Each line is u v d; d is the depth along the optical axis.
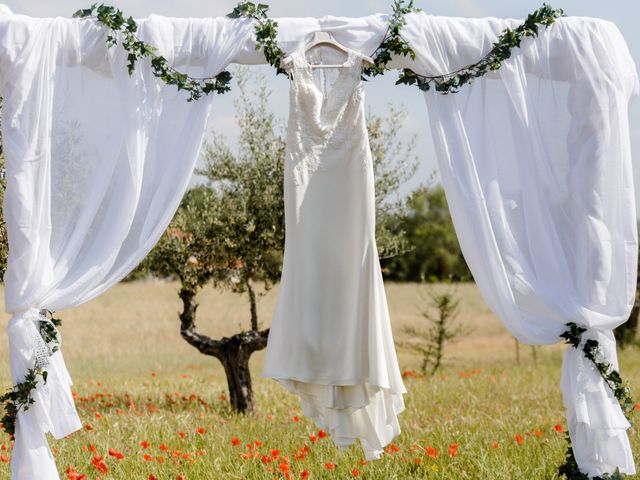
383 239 9.27
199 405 9.28
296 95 5.34
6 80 5.08
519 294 5.43
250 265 8.95
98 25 5.24
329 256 5.43
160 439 7.11
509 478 5.75
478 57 5.47
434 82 5.46
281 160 8.88
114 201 5.22
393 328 22.38
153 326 21.08
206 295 25.62
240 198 8.88
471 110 5.54
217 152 9.04
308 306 5.41
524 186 5.50
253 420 8.27
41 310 5.22
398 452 6.40
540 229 5.48
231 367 8.90
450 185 5.42
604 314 5.44
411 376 12.91
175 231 8.93
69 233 5.17
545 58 5.52
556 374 12.47
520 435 7.07
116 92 5.30
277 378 5.40
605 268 5.41
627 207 5.46
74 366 15.12
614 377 5.39
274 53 5.30
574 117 5.51
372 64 5.35
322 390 5.49
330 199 5.42
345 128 5.40
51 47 5.16
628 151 5.50
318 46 5.41
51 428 5.05
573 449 5.57
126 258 5.24
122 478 5.88
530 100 5.55
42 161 5.07
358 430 5.60
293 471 6.13
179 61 5.36
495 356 17.36
